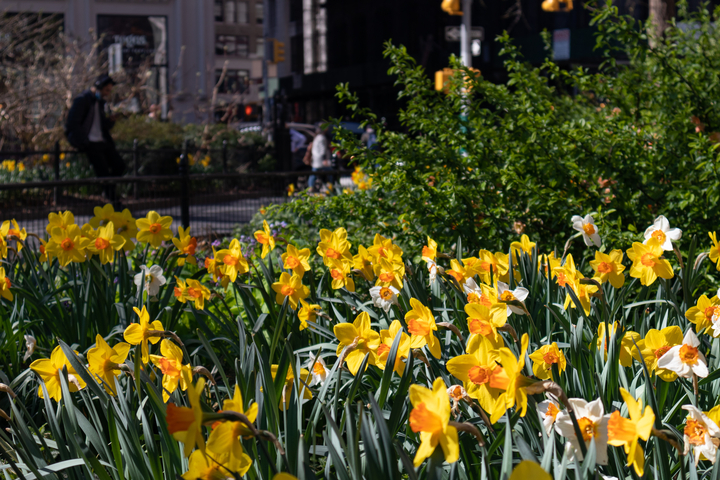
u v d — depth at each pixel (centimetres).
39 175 1330
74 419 183
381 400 187
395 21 3481
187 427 120
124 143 1577
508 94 435
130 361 212
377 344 200
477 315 182
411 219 418
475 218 414
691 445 162
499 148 420
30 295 306
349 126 2108
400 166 411
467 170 422
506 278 272
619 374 203
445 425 127
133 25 3178
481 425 194
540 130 403
